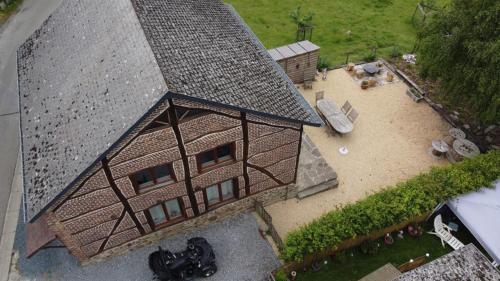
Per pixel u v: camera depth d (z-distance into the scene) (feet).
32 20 99.60
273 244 57.31
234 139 48.93
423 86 82.53
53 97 49.88
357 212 53.62
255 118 47.47
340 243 53.57
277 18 103.04
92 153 41.11
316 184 63.36
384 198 55.77
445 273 43.27
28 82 56.03
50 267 54.75
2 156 70.28
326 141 72.59
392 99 80.59
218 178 53.67
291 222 60.18
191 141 45.98
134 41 44.75
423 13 100.37
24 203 44.24
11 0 105.19
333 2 110.11
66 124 45.83
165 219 56.54
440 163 68.44
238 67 49.57
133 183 47.65
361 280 48.73
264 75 51.26
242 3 108.68
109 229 51.60
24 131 50.62
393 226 56.24
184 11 54.54
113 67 45.01
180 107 41.22
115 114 41.24
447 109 77.77
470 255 44.93
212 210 57.98
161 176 50.19
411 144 71.82
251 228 59.41
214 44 51.26
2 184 66.08
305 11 105.91
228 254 56.24
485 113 61.82
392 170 67.51
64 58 52.70
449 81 66.33
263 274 54.13
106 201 47.73
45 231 49.60
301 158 67.31
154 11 50.24
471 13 60.44
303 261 52.90
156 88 38.91
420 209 55.77
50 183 43.11
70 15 57.47
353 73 86.28
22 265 55.11
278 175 58.70
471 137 72.64
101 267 54.85
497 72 57.16
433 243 57.62
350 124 71.67
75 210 46.44
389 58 90.63
